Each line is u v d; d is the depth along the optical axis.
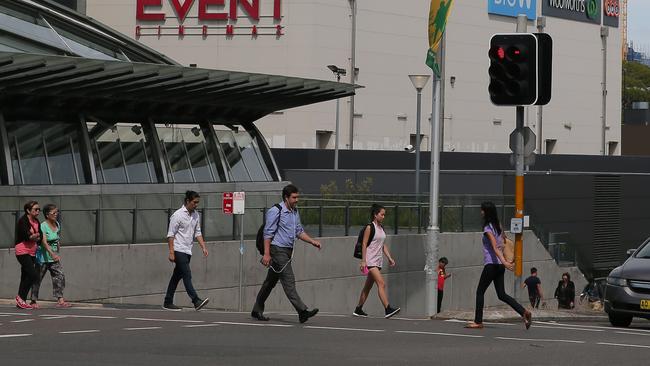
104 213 49.53
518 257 42.75
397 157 127.94
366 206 64.44
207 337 27.59
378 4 144.88
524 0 165.62
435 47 44.03
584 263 83.12
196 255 53.31
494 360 24.72
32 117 57.31
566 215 81.19
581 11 177.75
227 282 55.12
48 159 57.16
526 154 42.56
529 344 28.47
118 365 22.11
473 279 71.75
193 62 140.50
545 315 41.28
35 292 36.91
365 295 36.97
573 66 176.75
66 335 27.36
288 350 25.30
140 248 50.81
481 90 159.38
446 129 154.62
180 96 62.84
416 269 67.31
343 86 67.62
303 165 127.81
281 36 138.62
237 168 69.44
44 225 37.47
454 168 128.62
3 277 45.19
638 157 137.12
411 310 66.88
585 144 179.88
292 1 138.50
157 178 62.97
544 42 36.66
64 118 59.16
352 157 127.50
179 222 37.38
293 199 32.03
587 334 32.59
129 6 141.62
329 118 139.75
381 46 145.50
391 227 65.81
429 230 44.44
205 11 140.00
